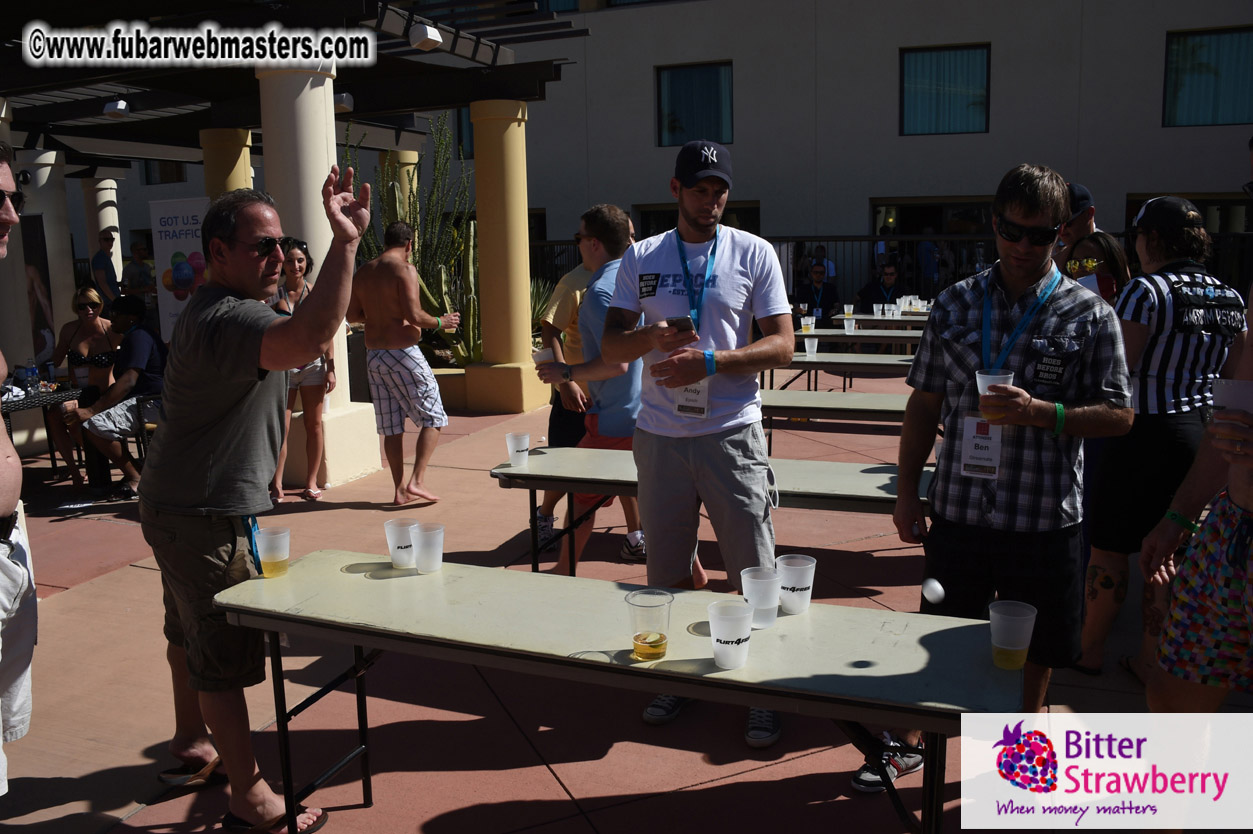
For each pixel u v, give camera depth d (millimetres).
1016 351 2523
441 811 2824
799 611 2467
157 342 6332
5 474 2590
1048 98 15898
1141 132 15586
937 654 2182
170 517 2576
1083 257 4090
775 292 3111
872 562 5129
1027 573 2555
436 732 3307
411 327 5906
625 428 4539
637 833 2701
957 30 16094
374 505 6203
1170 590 2352
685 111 17641
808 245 16906
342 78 9461
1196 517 2430
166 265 6746
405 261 5891
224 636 2629
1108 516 3436
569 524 4355
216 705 2631
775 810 2805
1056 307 2498
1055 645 2584
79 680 3713
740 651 2102
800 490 3875
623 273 3299
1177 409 3289
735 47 17062
